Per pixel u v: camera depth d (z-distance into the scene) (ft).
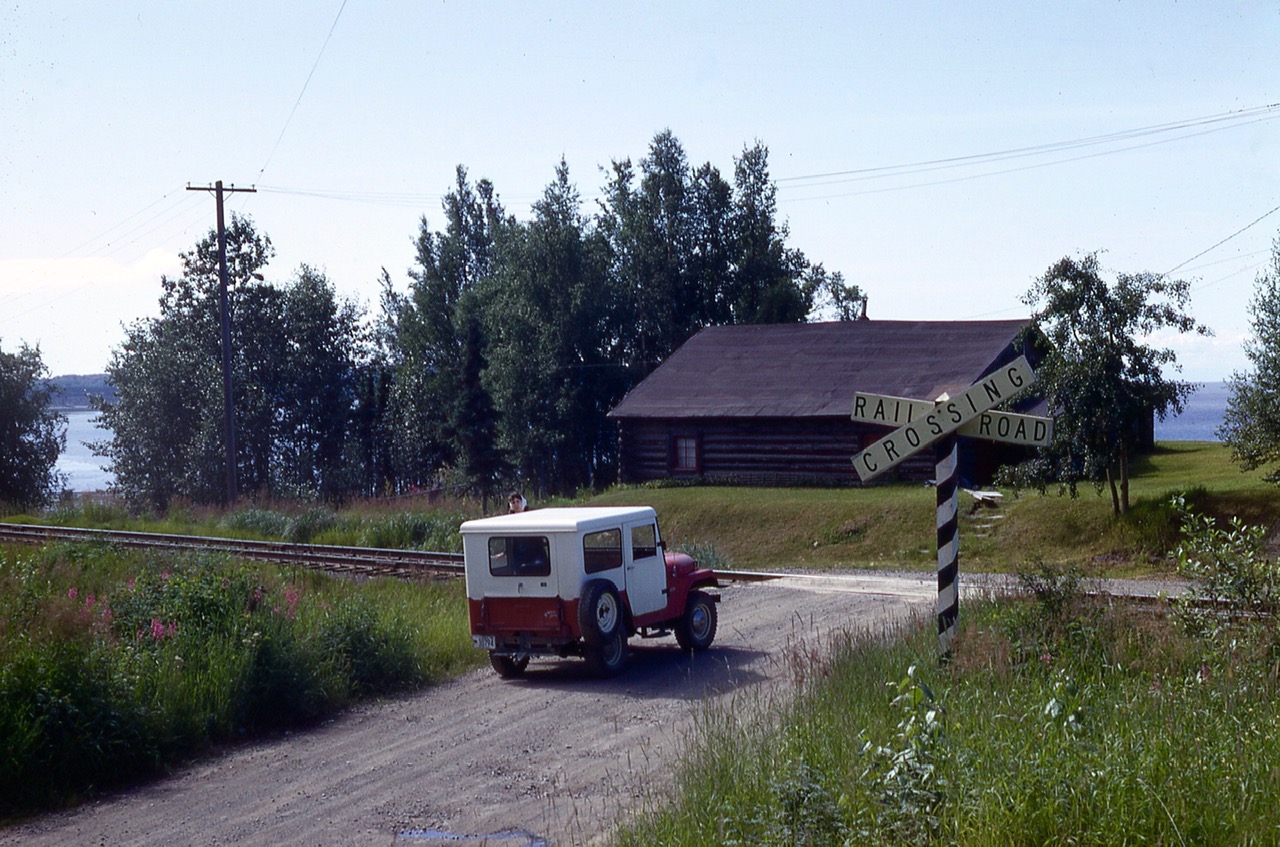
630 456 149.89
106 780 33.45
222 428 208.13
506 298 202.90
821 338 159.53
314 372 225.15
